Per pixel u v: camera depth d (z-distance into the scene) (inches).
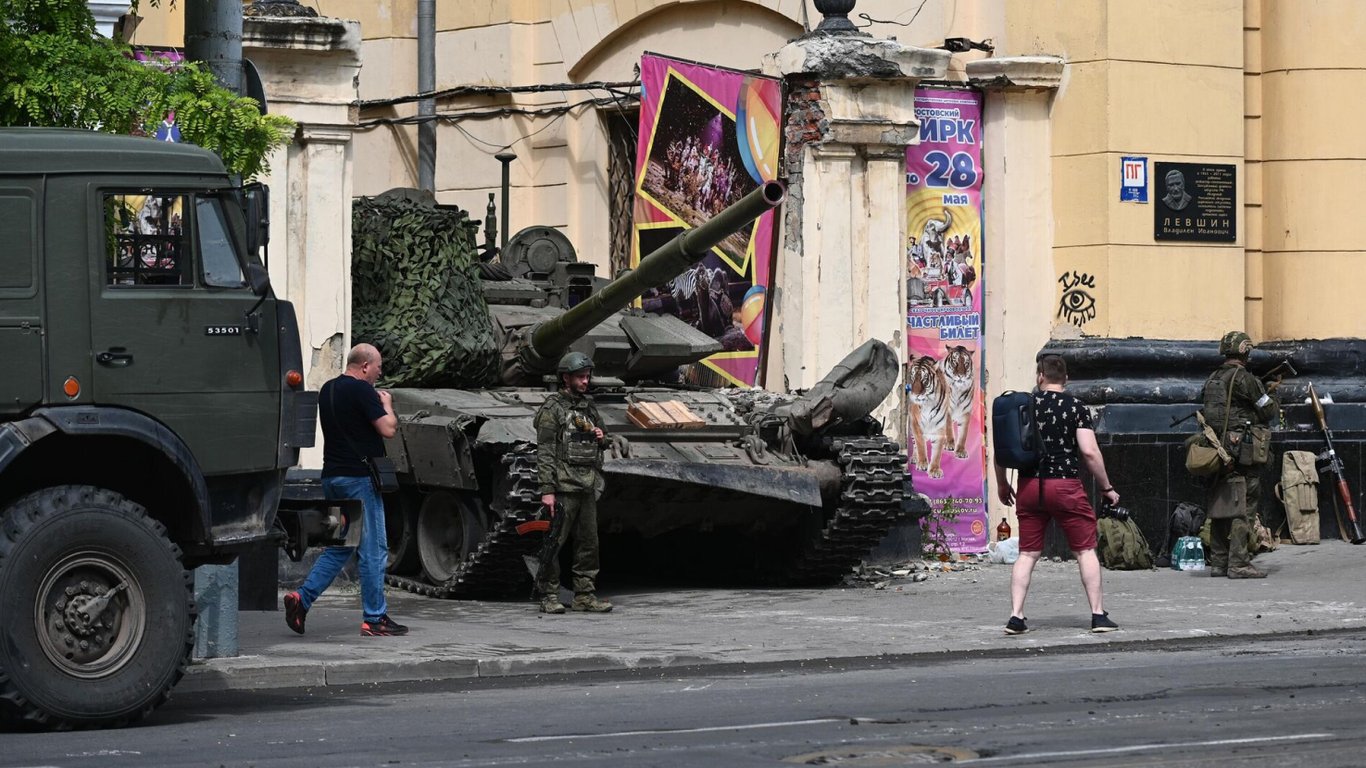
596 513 711.1
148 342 446.0
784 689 473.4
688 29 1014.4
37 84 536.1
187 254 453.7
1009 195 913.5
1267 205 952.9
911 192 905.5
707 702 447.5
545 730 401.1
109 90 543.8
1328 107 936.9
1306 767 339.0
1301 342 933.8
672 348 809.5
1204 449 781.9
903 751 359.6
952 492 908.0
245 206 460.1
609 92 1040.8
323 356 798.5
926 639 592.7
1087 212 900.6
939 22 921.5
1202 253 911.0
